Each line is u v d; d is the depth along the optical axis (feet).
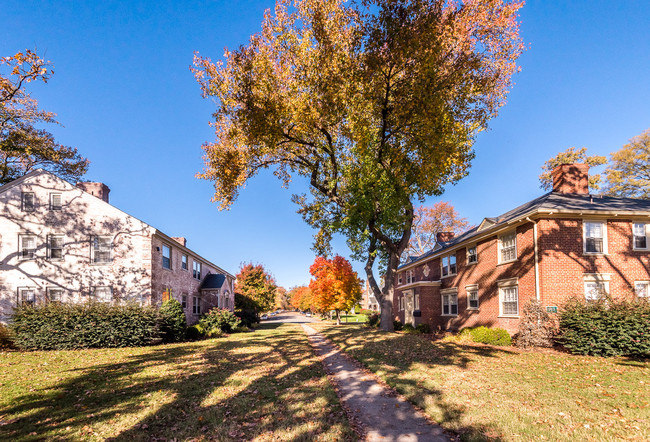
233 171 58.34
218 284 97.09
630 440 15.60
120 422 18.13
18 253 61.16
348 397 23.34
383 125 54.03
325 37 45.11
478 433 16.38
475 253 67.31
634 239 50.70
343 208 62.23
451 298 76.43
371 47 43.14
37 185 63.26
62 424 17.89
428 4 39.60
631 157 108.06
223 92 52.54
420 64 41.91
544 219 49.42
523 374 28.55
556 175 60.08
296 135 55.88
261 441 15.88
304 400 21.84
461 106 53.01
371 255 76.28
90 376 28.94
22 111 73.10
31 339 47.37
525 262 51.83
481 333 51.57
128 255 63.52
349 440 15.99
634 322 37.91
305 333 77.05
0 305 59.31
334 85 45.98
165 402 21.44
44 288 60.80
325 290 119.85
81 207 63.72
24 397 22.76
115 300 55.52
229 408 20.39
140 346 51.06
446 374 28.30
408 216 67.77
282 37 50.90
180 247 78.95
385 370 30.30
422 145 47.67
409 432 17.21
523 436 16.01
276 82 50.03
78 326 48.80
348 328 87.40
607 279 48.83
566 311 44.09
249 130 49.80
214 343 55.21
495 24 48.73
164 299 66.03
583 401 21.16
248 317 107.14
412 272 103.04
